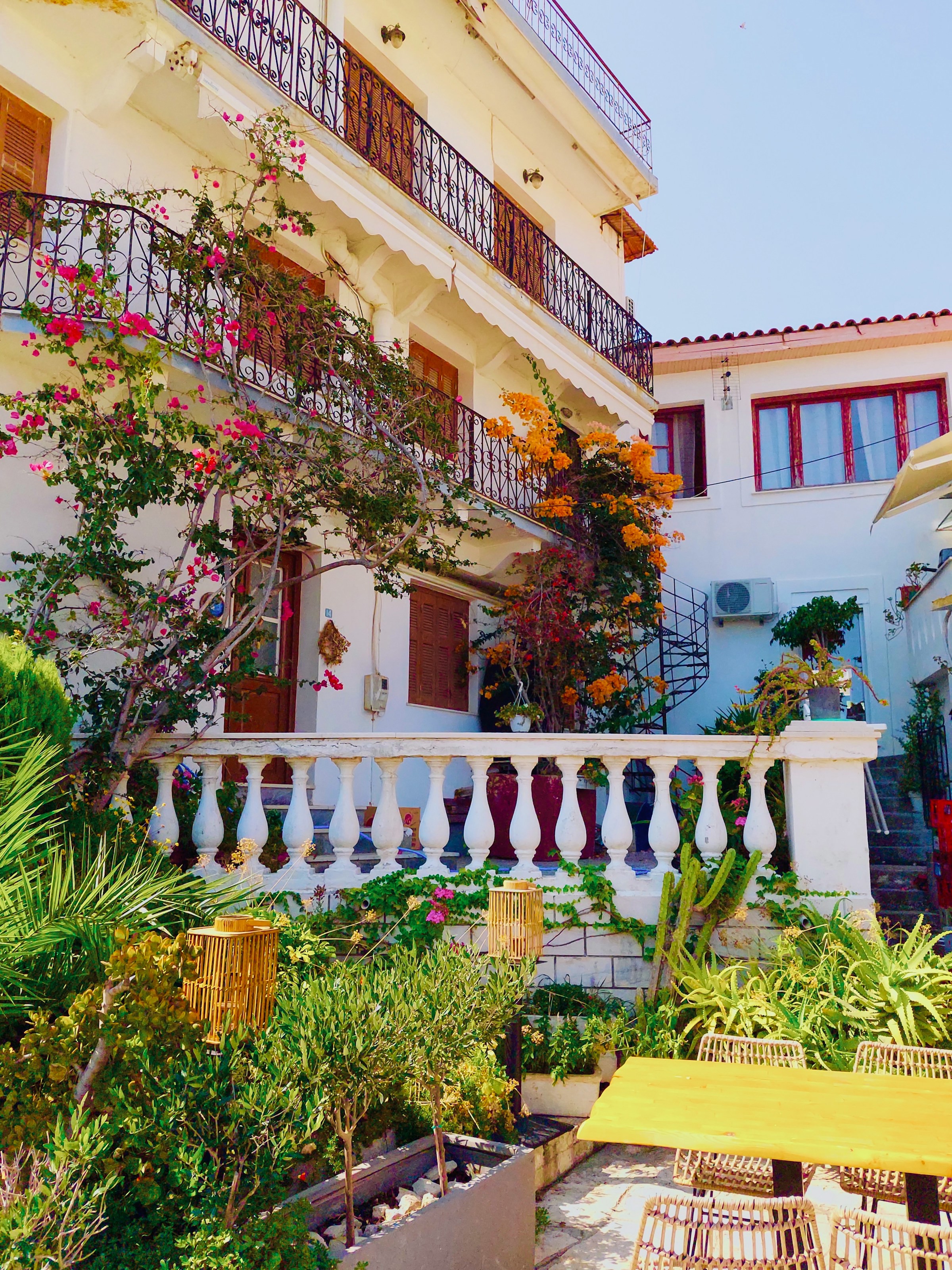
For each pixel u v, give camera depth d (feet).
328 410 26.84
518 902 16.69
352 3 39.19
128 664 22.54
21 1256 8.02
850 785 21.25
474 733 22.18
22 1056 10.50
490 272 41.06
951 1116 11.29
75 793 20.29
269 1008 12.26
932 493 41.96
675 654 56.03
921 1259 9.85
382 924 20.99
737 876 21.07
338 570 37.70
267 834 22.39
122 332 22.71
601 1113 11.32
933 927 32.53
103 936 13.00
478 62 44.62
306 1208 10.49
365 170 34.40
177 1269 9.30
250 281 26.45
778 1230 9.66
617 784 22.02
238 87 30.01
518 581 45.50
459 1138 14.37
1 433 21.99
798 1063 15.02
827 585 55.72
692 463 60.18
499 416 46.93
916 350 56.70
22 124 27.55
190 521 25.25
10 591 24.80
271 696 35.58
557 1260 14.17
